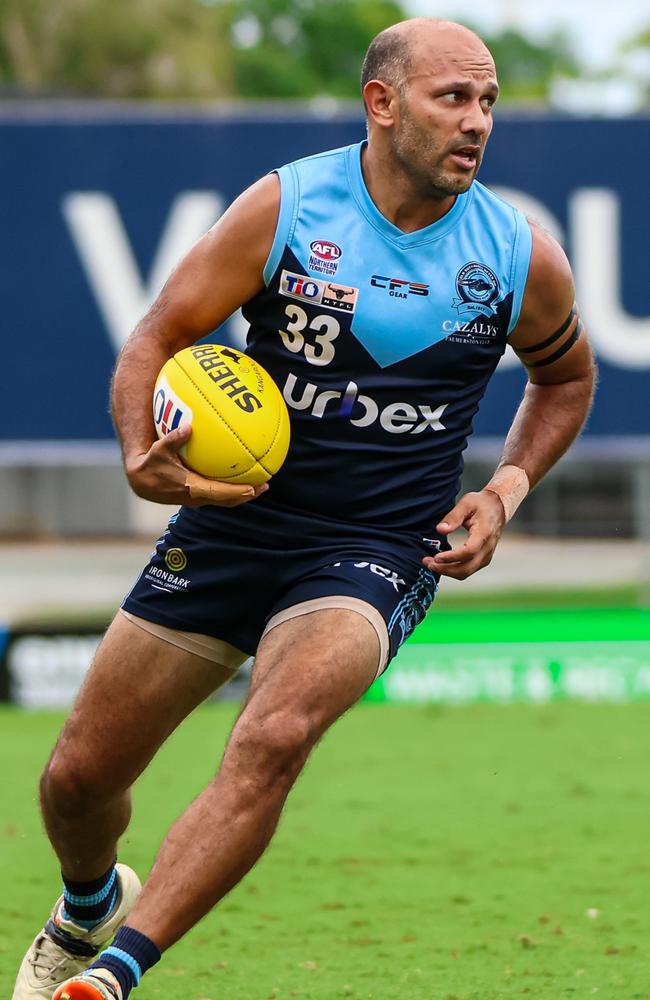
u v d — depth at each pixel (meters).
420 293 13.55
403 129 13.20
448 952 18.03
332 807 26.97
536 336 14.52
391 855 23.30
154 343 13.80
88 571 61.28
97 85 123.88
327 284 13.46
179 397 13.37
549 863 22.66
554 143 39.12
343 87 156.38
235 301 13.71
